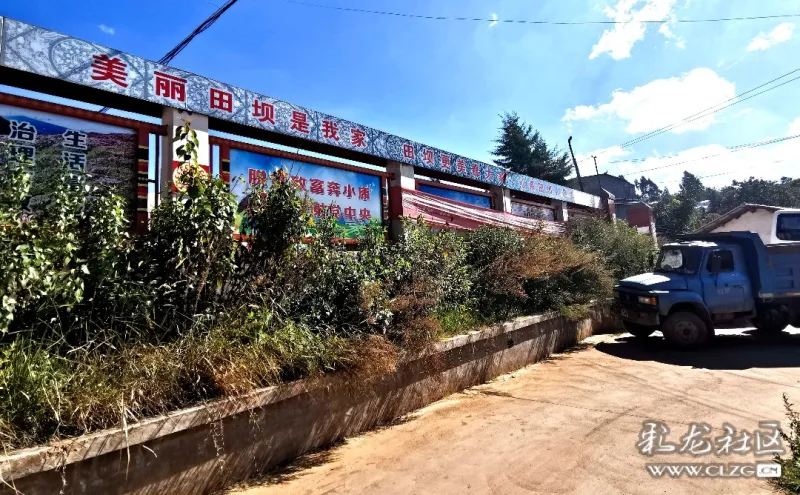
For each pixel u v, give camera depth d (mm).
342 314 5020
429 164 9031
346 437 4523
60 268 3312
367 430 4730
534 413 5035
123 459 2961
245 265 4547
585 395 5688
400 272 5832
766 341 9172
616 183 42250
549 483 3385
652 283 8938
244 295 4371
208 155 5496
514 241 8383
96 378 3092
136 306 3631
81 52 4547
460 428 4672
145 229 4848
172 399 3305
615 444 4078
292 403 4027
